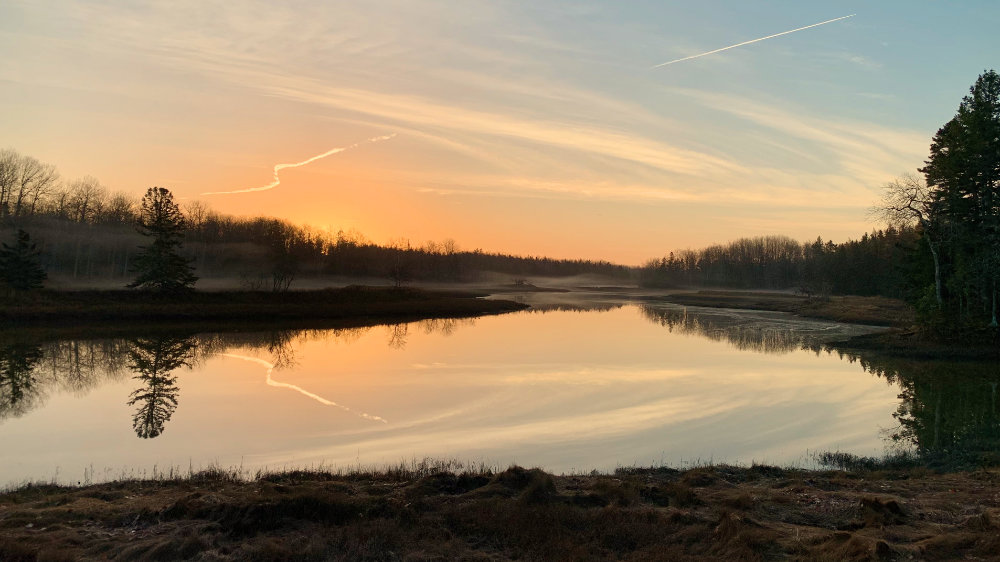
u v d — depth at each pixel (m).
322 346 47.53
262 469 17.78
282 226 120.62
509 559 10.64
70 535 10.86
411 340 52.38
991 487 14.88
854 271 123.06
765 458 19.58
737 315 88.69
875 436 22.42
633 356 43.28
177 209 73.62
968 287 47.78
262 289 88.00
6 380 31.67
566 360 40.91
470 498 13.37
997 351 42.53
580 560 10.44
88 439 21.28
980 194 48.34
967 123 47.94
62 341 46.75
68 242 85.75
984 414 25.78
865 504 12.77
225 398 28.16
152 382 31.72
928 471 17.30
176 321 61.69
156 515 11.94
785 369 38.19
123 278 84.56
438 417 24.91
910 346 46.38
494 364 38.88
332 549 10.76
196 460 18.95
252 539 11.06
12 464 18.39
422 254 199.25
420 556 10.51
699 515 12.63
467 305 89.56
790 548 10.74
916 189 48.91
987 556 10.19
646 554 10.66
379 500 12.92
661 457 19.61
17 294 60.00
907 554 10.23
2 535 10.62
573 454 19.91
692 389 31.33
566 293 175.25
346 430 22.78
